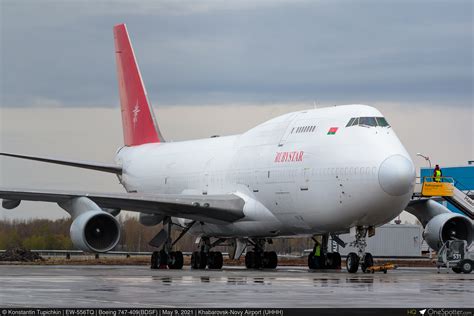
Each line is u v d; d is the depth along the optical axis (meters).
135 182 101.44
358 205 67.44
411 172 65.88
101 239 73.62
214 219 80.38
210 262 84.00
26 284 49.88
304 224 73.62
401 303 39.19
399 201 66.75
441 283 53.44
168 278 57.59
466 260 69.69
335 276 61.59
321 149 70.62
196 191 88.31
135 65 106.38
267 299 40.66
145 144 104.62
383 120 69.69
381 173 65.69
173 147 97.75
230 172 82.25
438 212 78.50
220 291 45.19
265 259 84.38
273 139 77.69
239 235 81.69
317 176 70.31
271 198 75.75
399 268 86.38
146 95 105.12
